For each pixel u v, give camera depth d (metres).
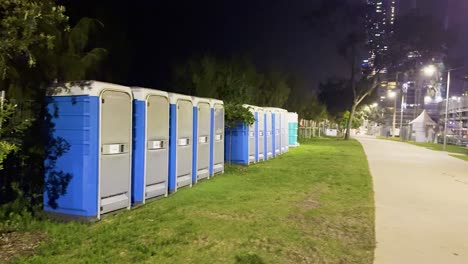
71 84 7.08
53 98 7.20
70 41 8.55
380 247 6.55
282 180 12.62
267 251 6.02
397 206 9.72
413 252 6.37
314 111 52.59
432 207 9.78
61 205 7.18
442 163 21.69
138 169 8.52
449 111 67.62
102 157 7.22
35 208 7.50
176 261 5.47
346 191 11.33
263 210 8.50
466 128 56.59
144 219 7.41
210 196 9.67
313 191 11.02
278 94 29.50
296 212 8.51
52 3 5.83
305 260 5.77
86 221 7.04
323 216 8.34
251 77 23.61
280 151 21.88
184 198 9.33
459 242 6.98
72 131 7.08
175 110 9.88
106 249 5.79
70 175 7.10
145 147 8.58
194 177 11.20
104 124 7.22
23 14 5.38
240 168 15.06
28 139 7.89
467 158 26.73
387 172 16.42
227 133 16.09
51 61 8.02
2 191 7.81
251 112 16.08
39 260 5.29
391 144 41.81
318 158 20.38
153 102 8.81
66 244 5.96
